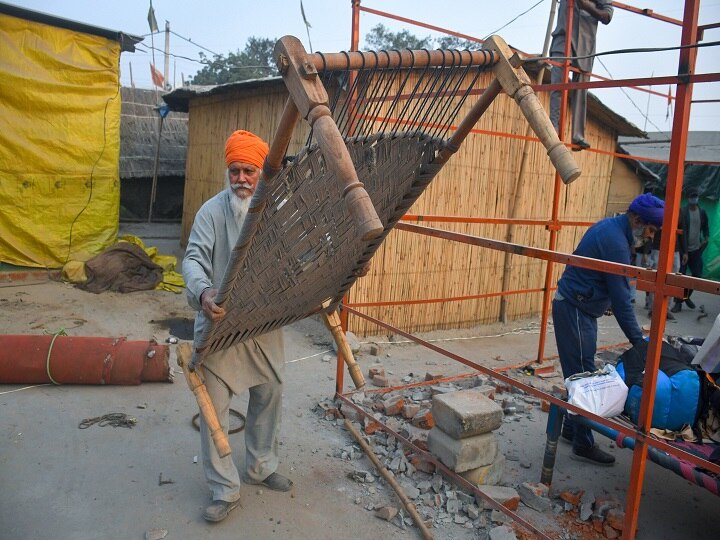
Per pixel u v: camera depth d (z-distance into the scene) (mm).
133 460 3379
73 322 5844
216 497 2854
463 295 6812
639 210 3355
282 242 2148
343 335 2998
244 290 2277
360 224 1229
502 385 4926
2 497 2926
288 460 3494
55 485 3070
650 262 8414
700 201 11297
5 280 7031
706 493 3441
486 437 3230
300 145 6828
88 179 7551
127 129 13680
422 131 2066
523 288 7426
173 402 4184
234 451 3549
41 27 7000
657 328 2203
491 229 6902
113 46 7535
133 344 4484
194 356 2533
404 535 2859
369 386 4746
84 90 7375
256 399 3037
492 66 1859
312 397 4438
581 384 3086
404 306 6344
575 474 3549
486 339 6590
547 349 6301
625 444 2920
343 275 2664
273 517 2932
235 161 2580
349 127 1979
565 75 4883
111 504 2941
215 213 2676
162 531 2738
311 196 2018
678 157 2156
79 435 3621
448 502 3072
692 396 2990
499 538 2717
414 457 3523
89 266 7152
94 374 4285
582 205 8000
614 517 2914
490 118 6496
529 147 7031
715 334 3178
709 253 11125
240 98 8406
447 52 1754
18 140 6965
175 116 14539
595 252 3494
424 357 5730
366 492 3209
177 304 6828
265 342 2916
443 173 6258
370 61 1646
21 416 3803
